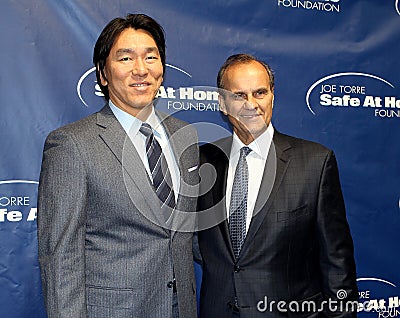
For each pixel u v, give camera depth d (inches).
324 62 89.4
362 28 91.3
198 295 82.8
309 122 88.7
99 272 56.3
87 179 55.2
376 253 92.0
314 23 89.0
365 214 91.4
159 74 60.7
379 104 92.2
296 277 64.8
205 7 83.8
